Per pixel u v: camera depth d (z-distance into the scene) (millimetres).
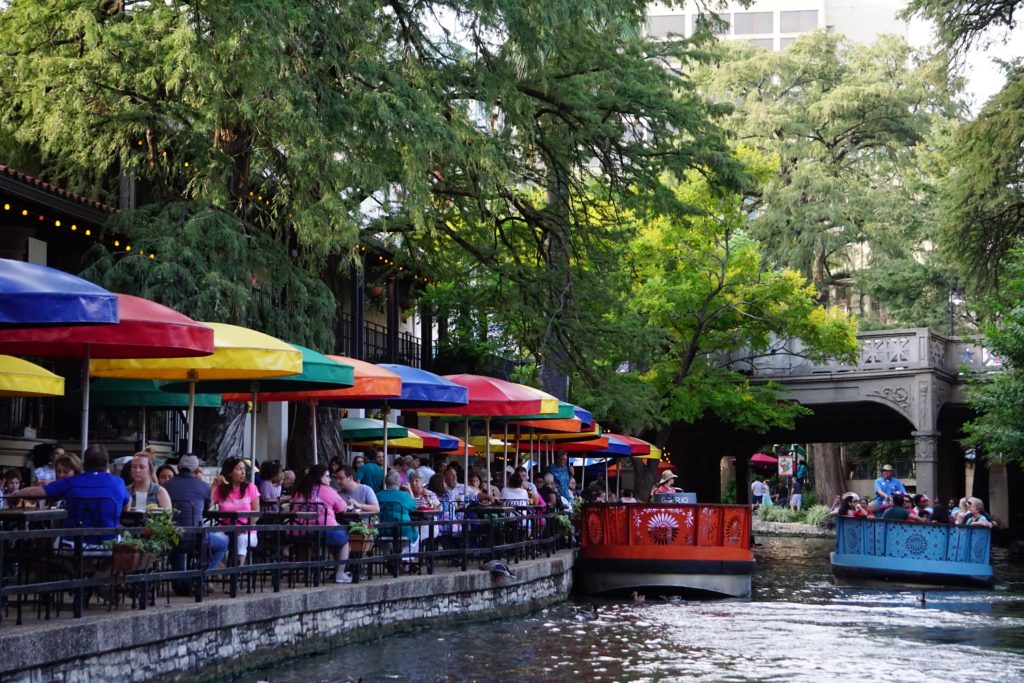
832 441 58000
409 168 19719
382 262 32500
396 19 21484
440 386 18625
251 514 13242
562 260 28797
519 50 21984
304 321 20250
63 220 20578
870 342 43000
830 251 61500
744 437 57094
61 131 19469
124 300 12562
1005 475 54781
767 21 126875
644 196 28500
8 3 19875
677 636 16719
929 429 41875
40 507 12945
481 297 30719
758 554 39875
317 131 18484
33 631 9039
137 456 12617
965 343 43688
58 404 23078
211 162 19438
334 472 18062
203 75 17797
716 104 28828
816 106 63375
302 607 13422
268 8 17812
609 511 23781
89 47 18625
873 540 27469
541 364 30391
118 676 10109
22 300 10336
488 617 18125
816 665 14094
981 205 33250
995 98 32719
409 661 13586
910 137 63719
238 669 12125
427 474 21562
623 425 34875
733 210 39031
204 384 16906
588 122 26656
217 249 19359
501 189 25391
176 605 11523
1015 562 38406
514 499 21891
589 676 13047
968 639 16875
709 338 41406
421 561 17078
